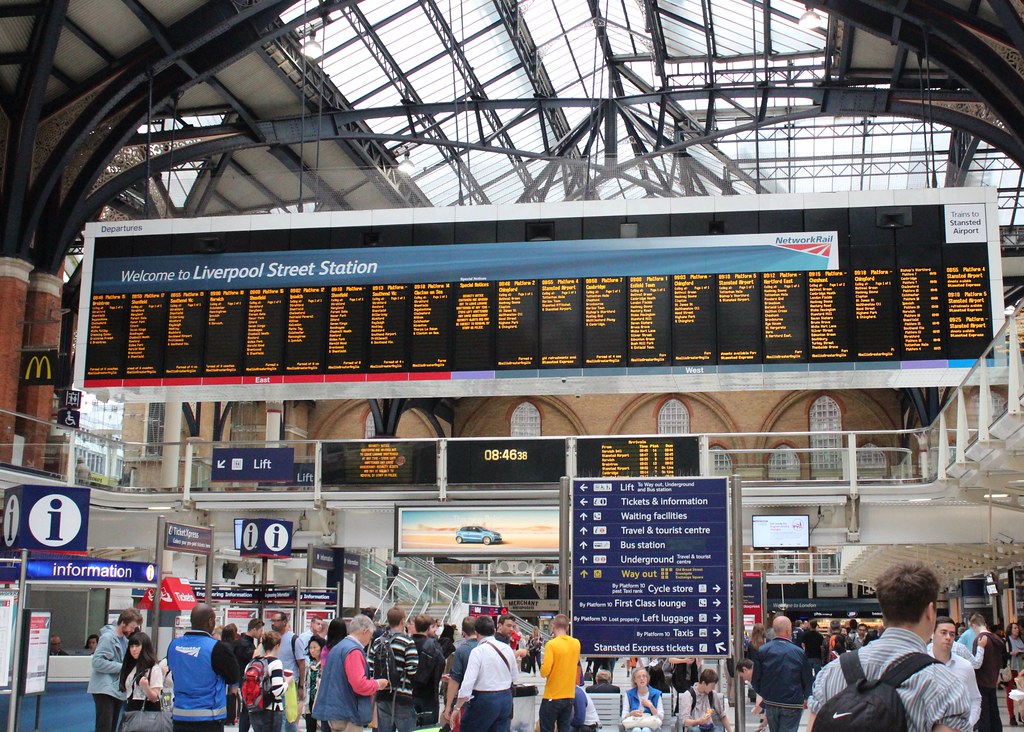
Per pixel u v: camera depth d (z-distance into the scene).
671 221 21.77
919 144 37.41
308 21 28.09
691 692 13.93
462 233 22.20
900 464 22.80
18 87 25.50
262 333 22.17
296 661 13.95
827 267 21.20
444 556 22.97
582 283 21.70
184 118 32.94
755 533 22.66
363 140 35.31
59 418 27.41
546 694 11.63
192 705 9.02
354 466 23.75
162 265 22.66
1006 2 21.91
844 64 30.91
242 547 19.55
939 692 4.14
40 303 27.22
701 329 21.22
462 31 32.19
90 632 24.14
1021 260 39.88
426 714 12.95
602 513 12.68
